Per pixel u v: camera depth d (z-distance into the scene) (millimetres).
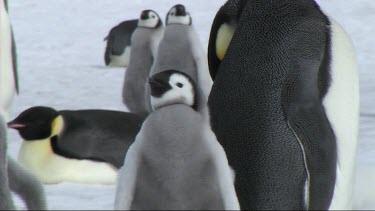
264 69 10461
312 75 10367
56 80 29141
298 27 10617
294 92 10289
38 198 9688
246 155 10273
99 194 12750
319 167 10164
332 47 10586
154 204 9242
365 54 36031
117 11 53969
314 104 10281
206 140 9219
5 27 18797
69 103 23766
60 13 53156
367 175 12617
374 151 15758
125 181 9273
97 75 30734
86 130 14438
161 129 9227
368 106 22516
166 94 9344
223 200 9125
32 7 55469
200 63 20156
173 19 20344
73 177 14273
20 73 31047
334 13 50125
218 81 10742
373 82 27672
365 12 50281
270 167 10188
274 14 10789
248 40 10742
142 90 21016
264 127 10258
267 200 10195
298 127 10195
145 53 21188
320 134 10195
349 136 10477
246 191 10250
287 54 10461
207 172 9164
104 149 14461
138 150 9281
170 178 9172
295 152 10180
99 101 24156
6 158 9586
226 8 11281
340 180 10398
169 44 20203
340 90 10469
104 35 45062
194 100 9406
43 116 14125
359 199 11656
